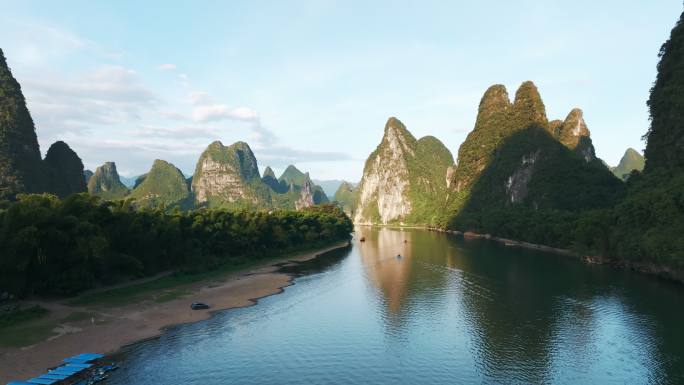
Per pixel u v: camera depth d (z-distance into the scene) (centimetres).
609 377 3531
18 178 12275
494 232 16812
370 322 5047
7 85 13250
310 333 4662
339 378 3566
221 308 5653
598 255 9456
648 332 4522
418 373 3656
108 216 6869
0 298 5066
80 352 3972
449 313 5369
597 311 5316
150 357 3947
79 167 16488
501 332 4631
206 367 3756
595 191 15438
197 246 8781
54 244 5594
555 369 3697
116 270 6881
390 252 12188
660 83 12106
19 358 3747
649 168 12006
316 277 7988
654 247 7188
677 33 11481
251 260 10031
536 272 8194
